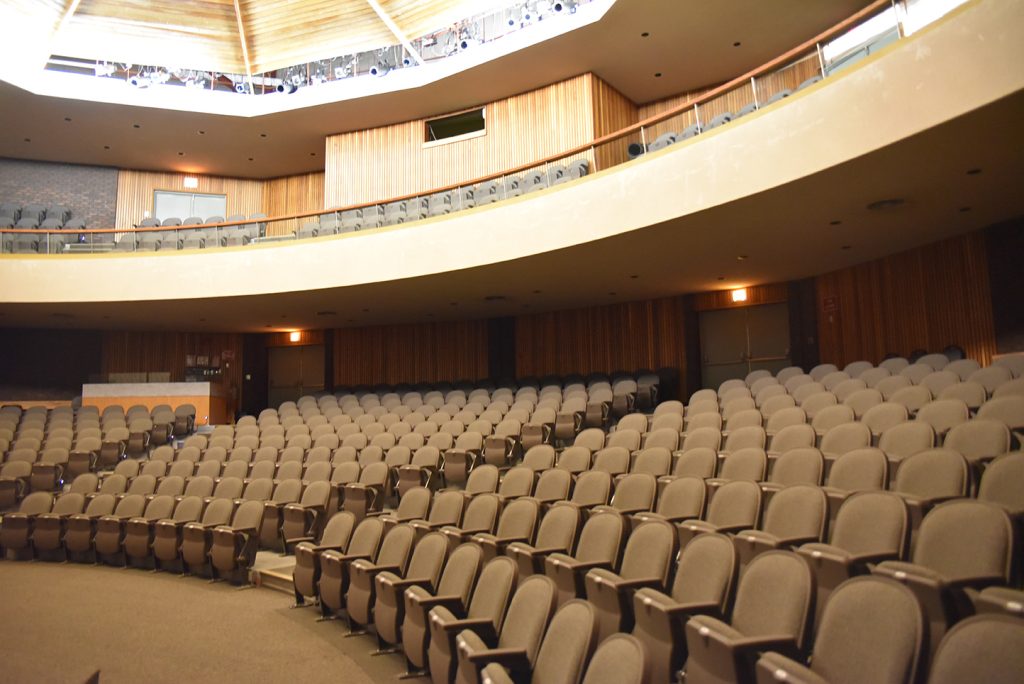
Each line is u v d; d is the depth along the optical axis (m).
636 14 9.68
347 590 4.55
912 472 3.49
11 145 13.50
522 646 2.78
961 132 5.18
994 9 4.74
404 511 5.41
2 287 10.72
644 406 9.72
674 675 2.60
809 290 10.13
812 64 6.09
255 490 6.80
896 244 8.27
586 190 7.89
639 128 7.57
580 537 3.87
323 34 11.60
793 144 6.08
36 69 11.50
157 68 12.28
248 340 14.69
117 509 6.88
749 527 3.57
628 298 11.36
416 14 11.10
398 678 3.63
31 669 3.76
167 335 14.45
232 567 5.68
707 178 6.77
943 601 2.26
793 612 2.37
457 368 13.38
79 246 10.88
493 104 12.31
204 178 15.23
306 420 10.23
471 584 3.53
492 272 9.20
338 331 14.35
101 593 5.52
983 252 7.64
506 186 8.79
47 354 13.77
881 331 9.02
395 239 9.54
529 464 6.29
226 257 10.48
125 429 9.98
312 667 3.80
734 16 9.73
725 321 11.17
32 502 7.32
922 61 5.17
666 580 3.09
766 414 6.39
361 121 12.95
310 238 10.14
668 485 4.25
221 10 11.13
